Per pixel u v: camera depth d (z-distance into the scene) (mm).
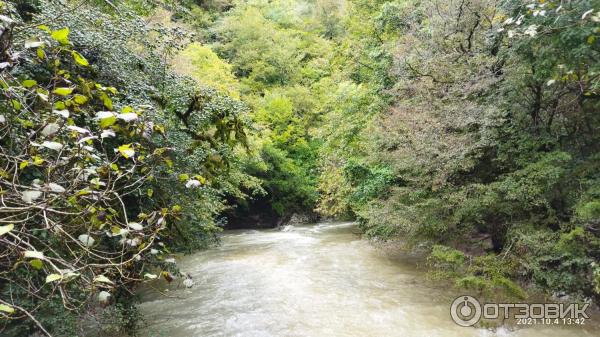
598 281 4809
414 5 11484
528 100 6574
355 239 12172
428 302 6258
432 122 6941
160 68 4672
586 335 4898
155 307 6246
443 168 6723
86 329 3732
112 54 3984
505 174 6605
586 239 5496
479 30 8062
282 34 23375
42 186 1319
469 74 7148
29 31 2516
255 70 21469
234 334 5148
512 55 5992
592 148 6371
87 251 1404
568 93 6156
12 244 1281
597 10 3875
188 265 9172
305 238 12898
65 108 1485
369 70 13133
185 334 5160
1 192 1275
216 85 11352
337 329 5270
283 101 19125
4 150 1530
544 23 4676
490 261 6004
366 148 9797
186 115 4062
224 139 3971
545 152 6168
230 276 8055
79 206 1446
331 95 14727
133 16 4676
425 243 7996
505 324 5262
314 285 7297
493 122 6258
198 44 14594
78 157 1450
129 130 1798
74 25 3736
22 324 2777
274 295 6742
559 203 6199
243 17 22781
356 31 14039
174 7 5781
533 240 5633
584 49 4281
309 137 20328
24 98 1523
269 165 17906
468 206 6359
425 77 8273
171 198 4438
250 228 19531
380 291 6879
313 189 18984
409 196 7617
